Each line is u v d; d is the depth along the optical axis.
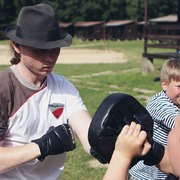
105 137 1.37
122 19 74.44
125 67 21.81
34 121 2.24
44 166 2.28
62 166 2.38
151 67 17.39
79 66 23.09
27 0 67.19
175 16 53.22
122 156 1.34
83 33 62.38
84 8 72.62
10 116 2.20
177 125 1.35
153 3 68.88
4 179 2.20
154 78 15.86
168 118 2.90
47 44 2.07
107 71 19.95
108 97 1.43
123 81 15.61
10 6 66.81
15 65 2.24
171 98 3.06
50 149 1.88
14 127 2.21
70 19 72.69
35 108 2.24
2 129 2.18
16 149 1.94
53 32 2.10
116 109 1.39
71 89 2.42
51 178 2.31
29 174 2.24
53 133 1.89
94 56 32.53
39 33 2.08
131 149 1.34
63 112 2.34
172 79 3.02
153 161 1.48
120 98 1.41
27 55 2.12
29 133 2.24
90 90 13.45
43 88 2.27
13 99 2.19
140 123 1.42
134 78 16.27
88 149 2.14
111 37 61.06
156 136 3.00
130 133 1.35
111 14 73.88
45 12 2.09
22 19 2.10
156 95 3.19
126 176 1.34
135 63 24.64
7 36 2.16
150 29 17.89
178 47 16.47
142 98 11.95
